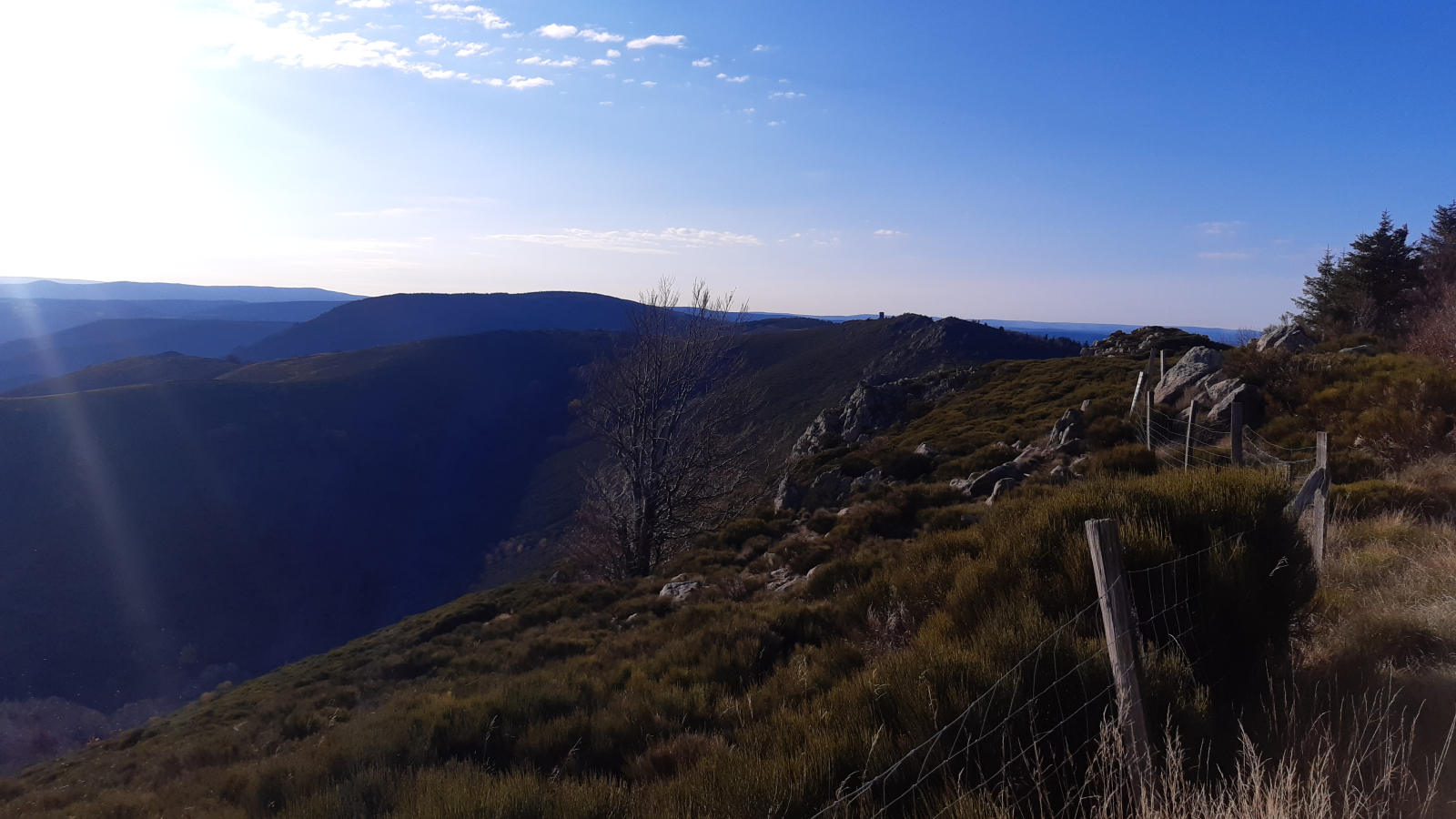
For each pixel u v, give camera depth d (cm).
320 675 1814
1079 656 364
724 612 1005
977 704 353
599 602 1697
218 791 685
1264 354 1828
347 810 477
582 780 481
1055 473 1496
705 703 628
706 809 357
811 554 1404
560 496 11350
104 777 1208
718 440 2797
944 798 299
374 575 10038
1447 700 371
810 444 3959
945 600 580
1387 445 1251
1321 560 680
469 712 671
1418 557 656
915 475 2089
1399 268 3744
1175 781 268
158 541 8919
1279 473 583
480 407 15175
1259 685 404
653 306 2833
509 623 1666
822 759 363
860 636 716
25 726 6138
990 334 12306
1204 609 431
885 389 3894
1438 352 1734
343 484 11400
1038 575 518
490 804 402
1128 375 2773
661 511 2708
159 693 7200
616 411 2803
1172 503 540
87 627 7588
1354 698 375
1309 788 271
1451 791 296
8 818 1044
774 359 14712
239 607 8662
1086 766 315
